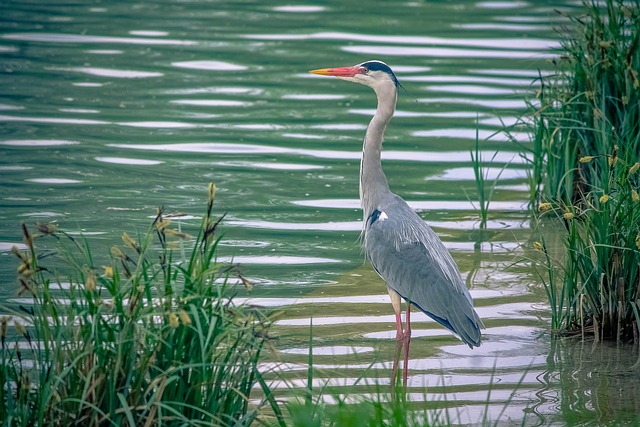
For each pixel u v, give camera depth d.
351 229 14.59
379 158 11.62
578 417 9.07
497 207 15.80
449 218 15.21
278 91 22.06
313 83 22.83
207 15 29.47
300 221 14.82
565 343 10.98
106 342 7.50
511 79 22.62
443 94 21.61
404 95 21.48
